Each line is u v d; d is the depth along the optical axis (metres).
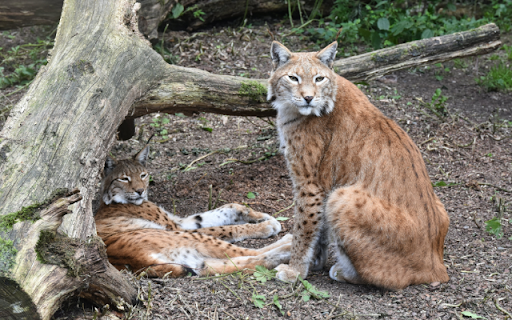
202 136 7.75
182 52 9.48
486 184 6.15
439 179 6.40
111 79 4.71
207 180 6.67
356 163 4.35
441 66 9.36
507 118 7.78
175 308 3.74
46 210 3.12
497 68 9.00
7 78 8.84
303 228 4.50
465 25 9.45
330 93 4.50
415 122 7.62
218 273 4.56
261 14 10.83
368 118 4.50
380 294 4.16
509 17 10.79
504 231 5.17
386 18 9.31
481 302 3.93
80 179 3.74
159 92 5.39
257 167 6.89
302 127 4.54
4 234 3.01
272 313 3.80
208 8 10.08
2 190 3.32
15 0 7.68
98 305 3.53
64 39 5.11
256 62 9.34
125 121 6.56
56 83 4.36
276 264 4.76
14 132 3.80
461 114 7.89
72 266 3.10
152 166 7.06
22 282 2.90
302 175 4.52
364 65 6.77
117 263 4.57
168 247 4.74
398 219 4.08
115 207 5.62
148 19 8.45
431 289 4.14
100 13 5.41
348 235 4.13
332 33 9.62
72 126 4.00
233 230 5.60
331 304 3.93
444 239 4.83
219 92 5.76
